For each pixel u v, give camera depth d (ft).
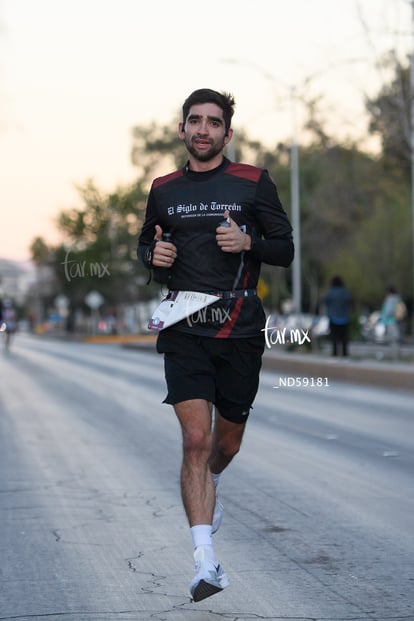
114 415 115.34
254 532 55.67
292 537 54.44
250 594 43.96
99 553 51.26
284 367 191.11
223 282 41.11
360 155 458.91
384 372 154.61
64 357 261.85
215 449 44.14
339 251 462.60
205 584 38.11
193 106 41.55
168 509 61.93
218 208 41.19
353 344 305.53
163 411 119.96
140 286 334.85
